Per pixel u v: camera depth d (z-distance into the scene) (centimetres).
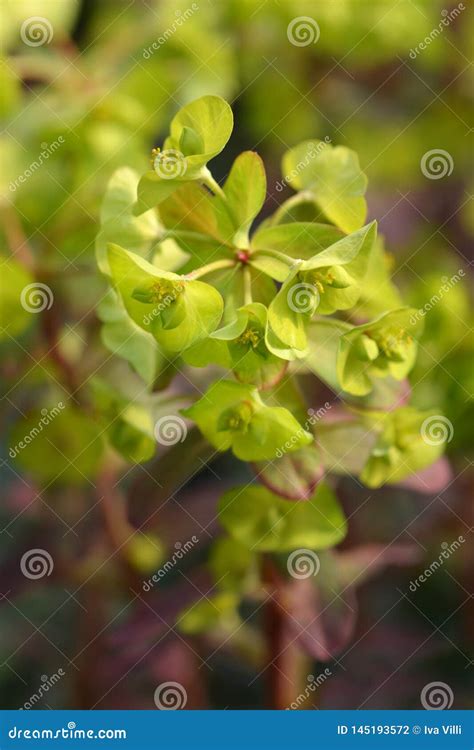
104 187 34
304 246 29
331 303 28
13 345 35
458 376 33
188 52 36
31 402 35
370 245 28
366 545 35
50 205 34
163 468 31
